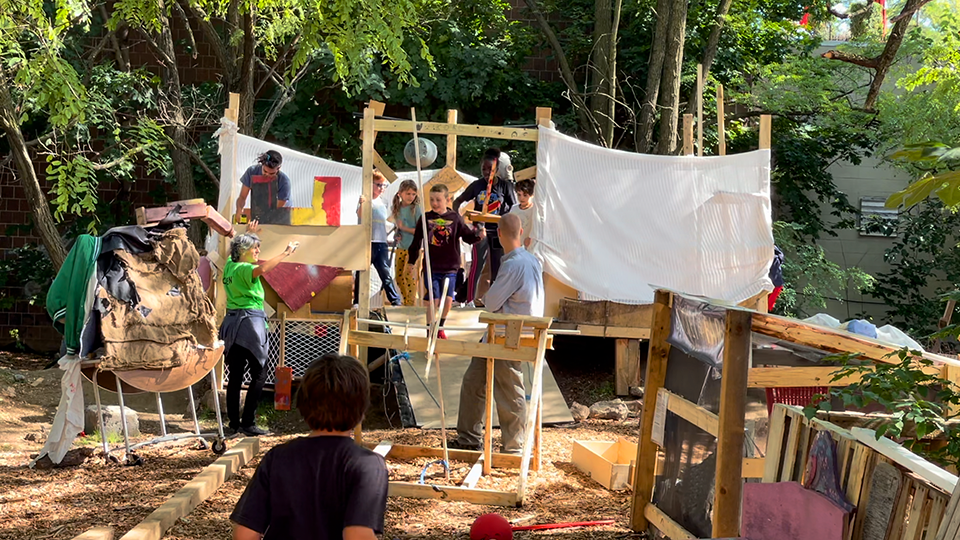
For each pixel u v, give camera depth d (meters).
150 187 15.30
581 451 6.87
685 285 9.60
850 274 15.44
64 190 10.06
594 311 9.55
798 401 4.86
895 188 17.39
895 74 15.76
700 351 4.68
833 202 16.92
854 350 4.42
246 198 9.42
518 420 7.12
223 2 11.62
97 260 6.48
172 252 6.75
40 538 4.95
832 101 15.99
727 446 4.31
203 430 8.22
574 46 14.91
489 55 14.43
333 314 8.79
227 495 5.93
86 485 6.10
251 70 11.88
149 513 5.47
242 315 7.66
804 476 3.74
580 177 9.53
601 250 9.55
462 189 10.63
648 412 5.34
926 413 3.46
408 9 10.47
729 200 9.59
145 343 6.49
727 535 4.29
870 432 3.44
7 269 15.02
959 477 3.01
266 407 9.19
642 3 14.82
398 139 14.57
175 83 13.36
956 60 14.77
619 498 6.18
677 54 12.89
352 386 2.86
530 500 6.07
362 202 8.84
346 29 10.21
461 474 6.57
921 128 14.91
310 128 15.03
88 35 14.81
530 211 9.65
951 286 17.09
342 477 2.78
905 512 3.22
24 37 10.77
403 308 9.14
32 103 11.19
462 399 7.36
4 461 6.79
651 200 9.62
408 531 5.32
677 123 13.68
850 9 15.59
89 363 6.52
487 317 6.18
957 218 16.59
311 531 2.76
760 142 9.79
